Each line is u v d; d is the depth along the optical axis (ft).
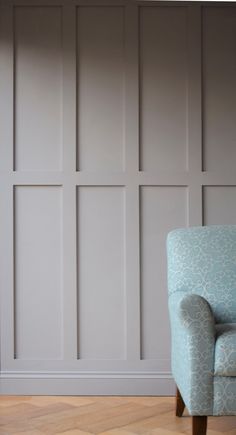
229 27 13.20
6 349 13.07
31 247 13.12
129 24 13.19
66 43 13.20
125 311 13.12
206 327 9.25
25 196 13.16
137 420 11.09
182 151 13.24
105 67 13.24
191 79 13.21
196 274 11.05
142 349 13.10
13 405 12.17
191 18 13.21
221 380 9.22
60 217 13.16
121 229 13.17
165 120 13.23
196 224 13.14
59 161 13.20
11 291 13.07
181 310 9.27
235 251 11.22
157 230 13.17
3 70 13.16
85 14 13.23
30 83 13.21
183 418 11.19
